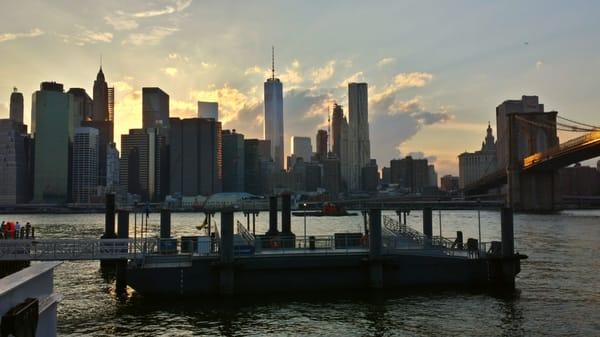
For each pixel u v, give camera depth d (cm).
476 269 4175
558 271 5256
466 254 4378
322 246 4816
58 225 19162
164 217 5269
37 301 720
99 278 4966
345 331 3033
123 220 5456
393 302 3694
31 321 694
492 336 2934
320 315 3369
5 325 632
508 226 4191
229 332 3025
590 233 11225
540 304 3672
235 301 3691
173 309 3506
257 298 3772
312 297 3822
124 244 4359
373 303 3666
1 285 664
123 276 4206
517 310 3503
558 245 8281
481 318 3300
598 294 4028
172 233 11981
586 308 3569
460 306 3597
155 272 3719
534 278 4794
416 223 16425
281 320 3253
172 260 3991
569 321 3234
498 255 4200
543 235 10631
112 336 2950
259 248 4247
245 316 3344
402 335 2952
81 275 5141
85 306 3672
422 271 4131
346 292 3966
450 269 4162
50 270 816
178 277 3750
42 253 3838
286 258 3928
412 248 4388
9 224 4694
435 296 3866
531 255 6738
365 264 4019
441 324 3167
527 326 3127
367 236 4525
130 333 3008
